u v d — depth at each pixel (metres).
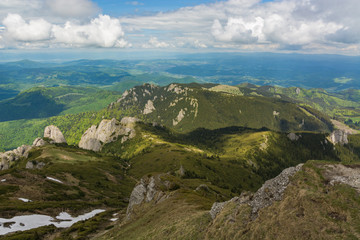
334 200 25.98
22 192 117.44
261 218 30.67
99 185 172.50
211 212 44.31
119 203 138.50
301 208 27.56
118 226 70.75
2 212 88.31
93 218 95.94
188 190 80.50
